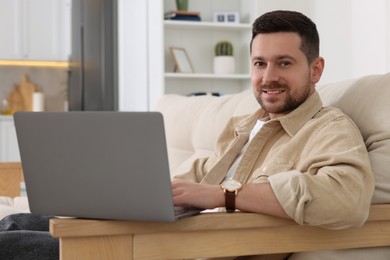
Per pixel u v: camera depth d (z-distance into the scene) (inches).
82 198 52.6
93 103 261.1
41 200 54.7
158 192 49.9
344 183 55.4
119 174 50.6
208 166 80.3
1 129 249.9
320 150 59.7
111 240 52.8
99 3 259.3
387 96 64.1
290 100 65.7
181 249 54.7
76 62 264.8
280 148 65.4
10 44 270.5
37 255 64.1
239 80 231.8
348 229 58.9
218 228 54.9
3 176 121.3
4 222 79.5
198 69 228.7
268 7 222.4
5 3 269.6
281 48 65.0
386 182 60.6
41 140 52.4
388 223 60.2
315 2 223.1
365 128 64.2
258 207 55.5
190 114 111.0
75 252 51.9
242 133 74.0
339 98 69.8
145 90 235.1
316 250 58.8
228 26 221.8
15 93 285.3
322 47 219.3
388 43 181.6
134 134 49.1
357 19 197.3
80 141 51.1
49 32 274.8
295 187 54.7
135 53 242.5
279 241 57.3
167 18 219.6
